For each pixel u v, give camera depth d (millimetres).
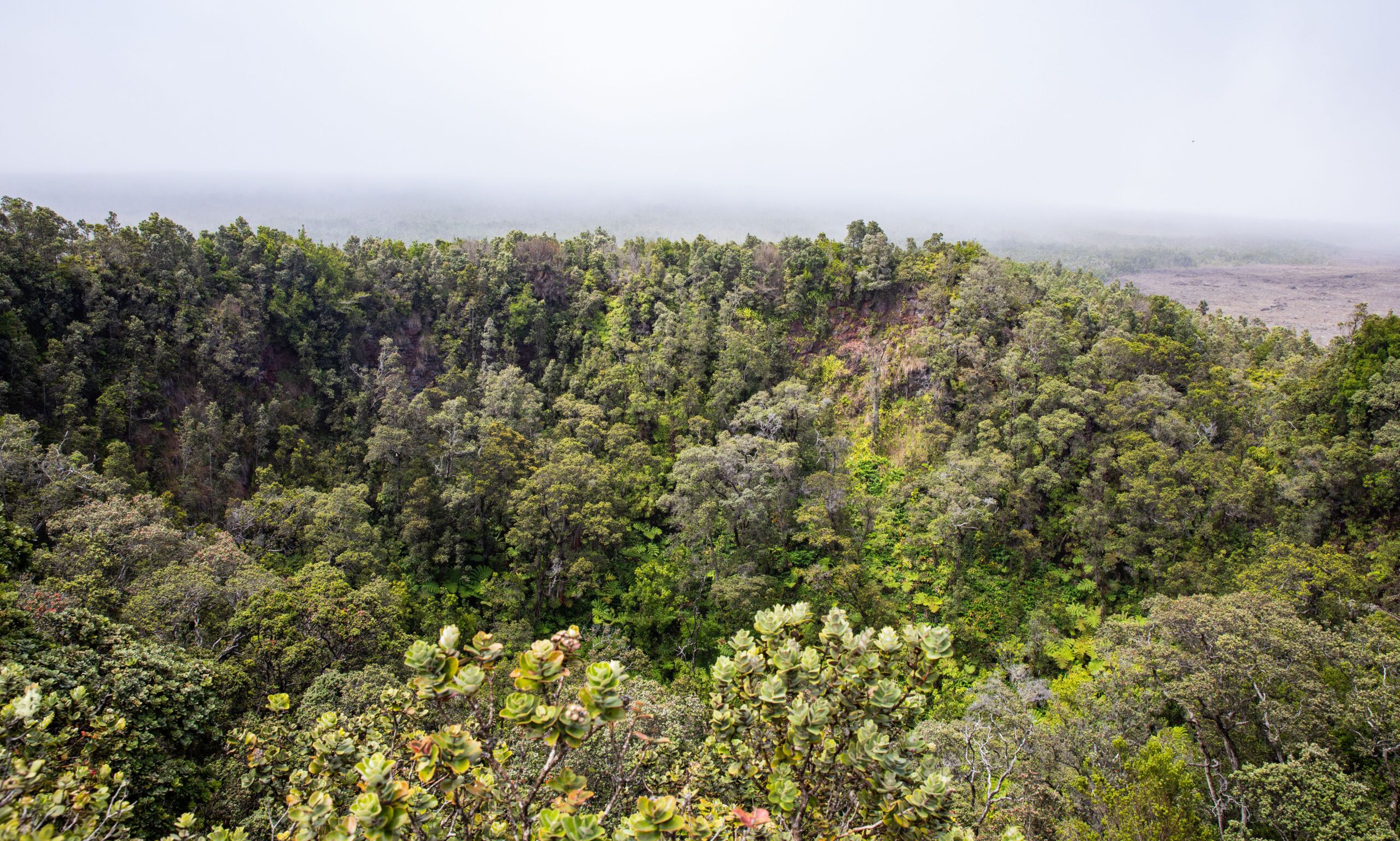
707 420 51875
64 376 43219
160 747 18500
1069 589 42375
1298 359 55125
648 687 25766
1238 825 18000
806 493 45000
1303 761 18328
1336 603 29750
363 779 6434
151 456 45562
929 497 44500
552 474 40625
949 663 38125
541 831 6160
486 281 62656
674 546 45156
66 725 13812
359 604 29203
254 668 26031
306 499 43312
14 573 27984
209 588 28453
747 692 8398
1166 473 40656
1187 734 24750
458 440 46500
